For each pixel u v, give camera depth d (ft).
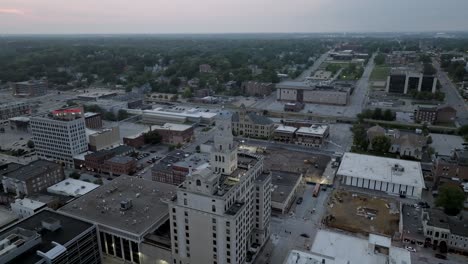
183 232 400.26
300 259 368.27
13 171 627.87
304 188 649.20
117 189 546.67
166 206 494.18
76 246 391.45
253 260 444.14
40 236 374.84
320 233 432.25
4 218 537.65
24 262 344.90
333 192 631.56
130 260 449.48
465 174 638.12
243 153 492.13
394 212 560.20
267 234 485.15
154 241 430.20
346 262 364.38
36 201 551.59
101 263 437.58
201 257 399.24
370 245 396.78
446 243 464.65
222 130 427.74
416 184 606.55
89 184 625.82
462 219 499.51
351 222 536.01
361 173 652.07
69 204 500.33
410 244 478.59
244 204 395.96
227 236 375.66
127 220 457.68
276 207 563.07
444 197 548.31
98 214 472.44
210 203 372.58
